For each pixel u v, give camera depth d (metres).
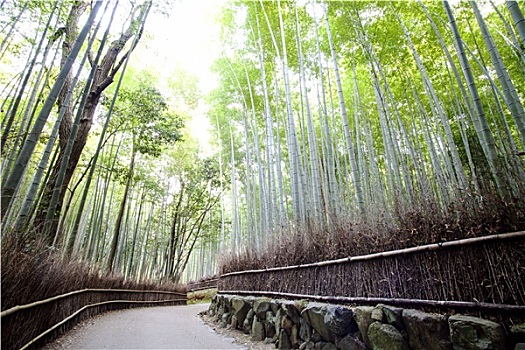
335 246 2.91
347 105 8.27
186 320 5.70
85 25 3.01
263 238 5.55
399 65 6.61
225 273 6.21
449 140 4.58
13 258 2.12
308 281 3.22
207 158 14.04
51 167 5.00
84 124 5.42
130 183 9.52
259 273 4.48
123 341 3.34
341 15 5.70
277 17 6.61
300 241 3.63
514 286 1.56
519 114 2.57
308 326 2.89
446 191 2.28
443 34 5.80
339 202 5.13
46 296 2.82
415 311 1.95
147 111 7.31
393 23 5.79
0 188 2.40
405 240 2.17
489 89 6.54
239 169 12.52
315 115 9.68
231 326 4.64
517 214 1.62
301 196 4.70
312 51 6.61
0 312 1.85
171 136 7.83
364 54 5.92
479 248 1.73
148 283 9.36
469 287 1.74
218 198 15.26
